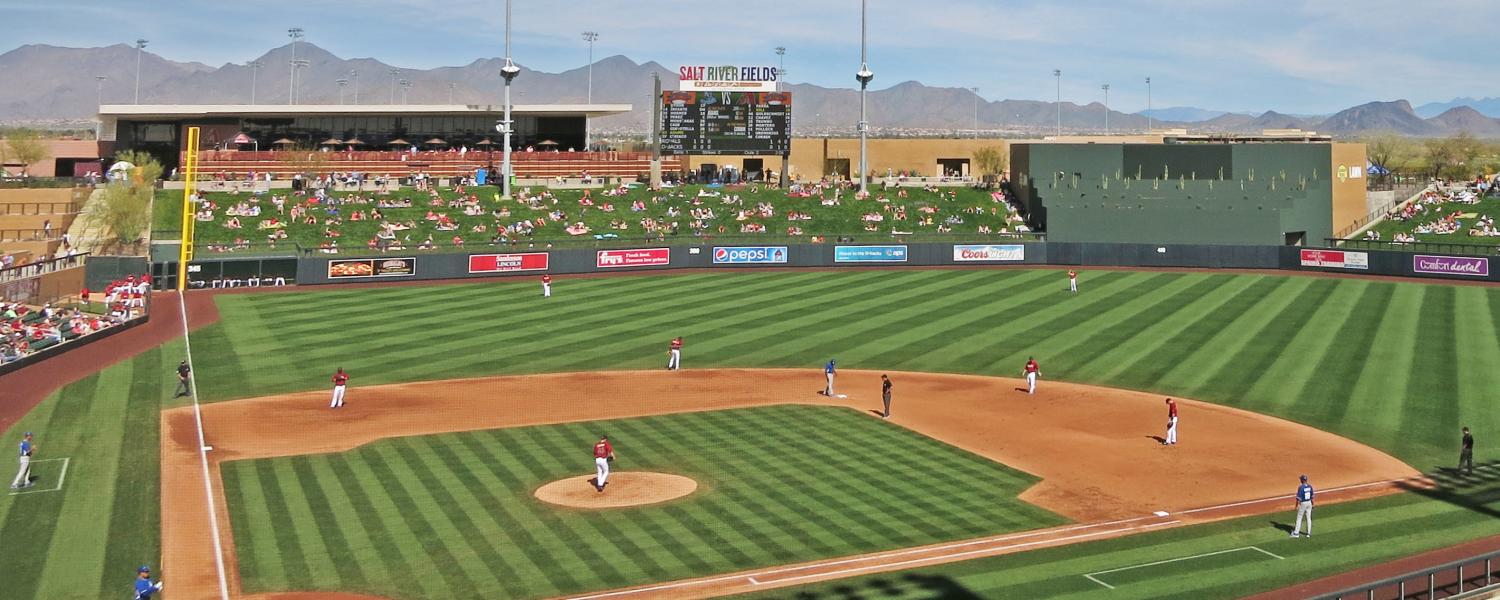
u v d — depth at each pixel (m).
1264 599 25.91
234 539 29.80
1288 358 55.91
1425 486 35.56
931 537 30.22
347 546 29.20
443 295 77.12
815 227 105.06
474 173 120.06
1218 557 28.83
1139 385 50.84
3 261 77.25
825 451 39.16
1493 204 108.50
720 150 111.69
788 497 33.66
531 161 125.19
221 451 38.72
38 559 28.41
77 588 26.55
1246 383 50.75
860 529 30.80
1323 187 106.06
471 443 39.94
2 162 116.12
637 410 45.56
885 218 107.56
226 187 103.31
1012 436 41.72
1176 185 107.44
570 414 44.72
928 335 63.12
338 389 45.59
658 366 55.19
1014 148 118.38
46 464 37.03
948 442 40.72
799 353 58.44
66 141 126.00
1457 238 100.75
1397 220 109.25
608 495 33.69
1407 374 51.97
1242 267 91.56
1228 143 112.19
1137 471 37.09
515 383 50.91
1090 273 89.00
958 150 136.38
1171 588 26.61
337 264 81.50
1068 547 29.56
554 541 29.59
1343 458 38.84
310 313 69.50
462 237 95.69
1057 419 44.53
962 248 94.19
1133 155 110.69
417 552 28.77
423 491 34.00
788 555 28.73
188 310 70.00
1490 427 42.84
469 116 134.88
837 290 80.12
